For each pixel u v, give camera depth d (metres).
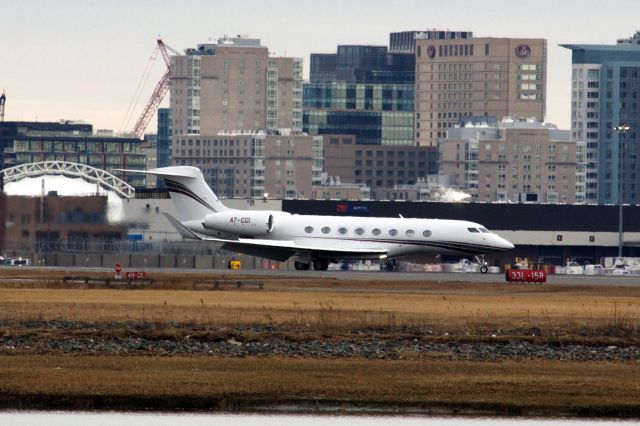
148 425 188.12
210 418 192.38
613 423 193.38
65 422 189.00
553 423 192.75
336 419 192.62
